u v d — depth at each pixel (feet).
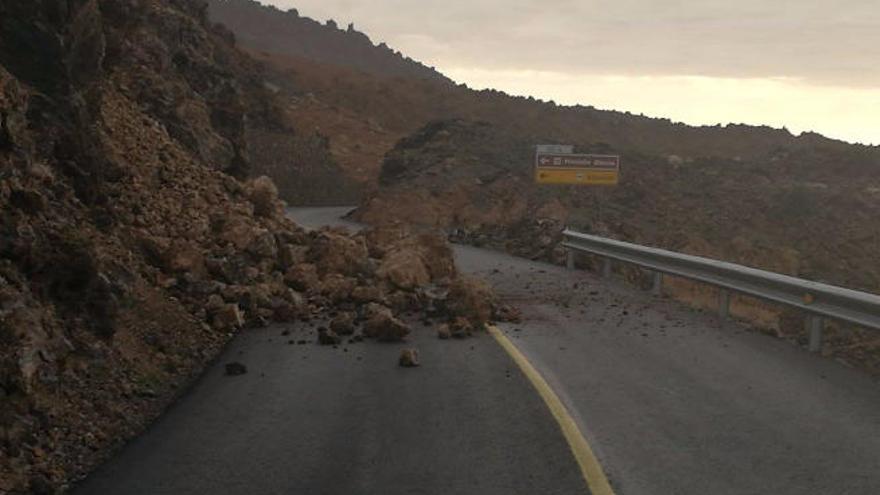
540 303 46.88
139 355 27.68
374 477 19.04
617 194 124.06
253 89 185.06
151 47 59.00
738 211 125.08
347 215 119.75
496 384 27.89
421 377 28.76
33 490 17.81
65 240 25.50
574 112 312.29
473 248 85.20
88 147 34.22
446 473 19.31
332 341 33.91
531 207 113.60
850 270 110.73
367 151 207.92
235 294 37.09
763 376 29.81
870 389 28.17
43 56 31.71
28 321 21.89
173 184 45.91
